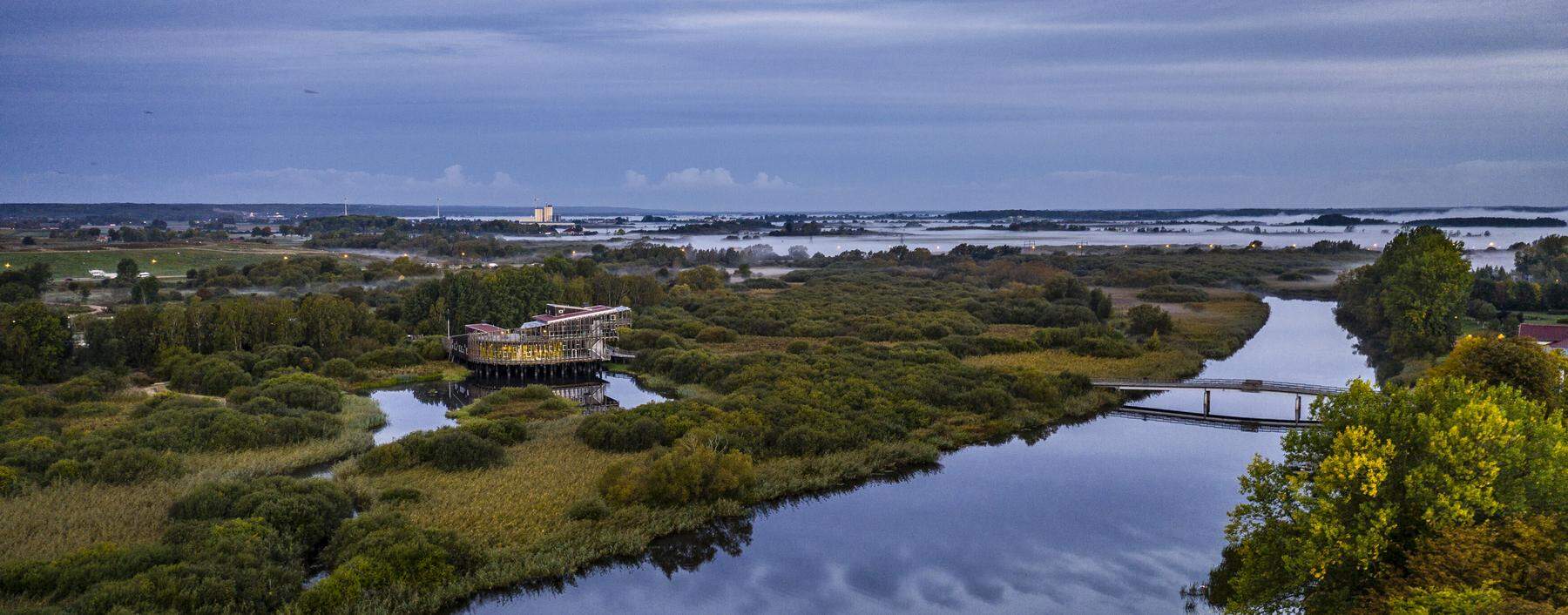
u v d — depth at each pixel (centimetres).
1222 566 6206
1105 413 11238
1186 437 9988
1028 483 8262
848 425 9231
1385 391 5600
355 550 5844
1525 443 4816
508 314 17075
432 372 13775
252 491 6588
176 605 4906
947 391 10944
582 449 8675
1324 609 4534
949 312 19362
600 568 6356
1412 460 4809
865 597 6012
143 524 6388
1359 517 4500
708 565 6469
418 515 6788
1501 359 7181
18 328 11731
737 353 15150
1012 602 5906
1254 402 11850
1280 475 5081
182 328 13425
